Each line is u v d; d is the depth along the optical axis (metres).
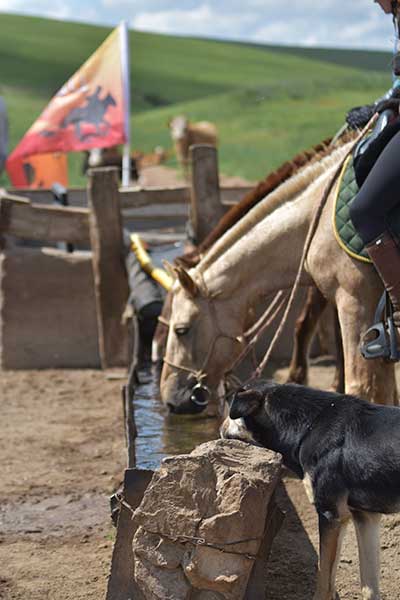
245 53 103.88
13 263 11.48
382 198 5.67
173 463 4.86
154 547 4.86
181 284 6.86
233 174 32.78
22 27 104.12
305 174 6.60
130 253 10.61
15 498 7.39
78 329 11.52
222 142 43.88
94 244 10.95
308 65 97.75
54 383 10.88
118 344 11.11
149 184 30.42
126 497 5.04
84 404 10.01
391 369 6.27
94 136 14.16
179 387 7.01
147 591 4.86
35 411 9.80
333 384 8.23
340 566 5.88
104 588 5.72
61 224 11.21
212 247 6.96
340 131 6.81
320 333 11.12
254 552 4.77
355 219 5.79
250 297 6.83
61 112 14.23
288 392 5.38
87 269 11.45
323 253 6.29
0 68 81.19
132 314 9.72
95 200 10.89
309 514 6.67
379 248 5.73
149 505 4.86
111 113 14.13
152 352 8.85
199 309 6.89
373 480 4.86
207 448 4.98
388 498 4.84
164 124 53.97
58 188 13.02
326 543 5.04
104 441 8.77
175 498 4.83
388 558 5.95
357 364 6.18
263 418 5.39
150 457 6.20
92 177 10.85
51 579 5.88
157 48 101.31
